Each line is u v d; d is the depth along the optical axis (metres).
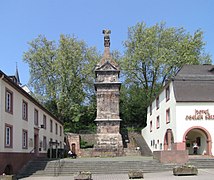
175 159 31.17
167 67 61.09
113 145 51.16
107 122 51.94
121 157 44.94
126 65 62.47
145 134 59.38
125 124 68.12
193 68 45.06
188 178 22.75
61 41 62.19
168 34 62.47
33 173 28.67
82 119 66.75
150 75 64.06
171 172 27.77
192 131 40.38
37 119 36.84
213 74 43.41
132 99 67.56
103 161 31.34
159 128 47.00
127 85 67.19
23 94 30.61
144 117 66.94
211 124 37.59
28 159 32.06
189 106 37.91
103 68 53.31
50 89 61.34
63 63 61.16
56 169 29.38
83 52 63.69
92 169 29.67
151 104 54.47
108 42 54.94
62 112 62.88
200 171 27.41
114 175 27.36
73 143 59.09
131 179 23.50
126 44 63.91
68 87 62.69
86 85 63.75
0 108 24.47
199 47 62.84
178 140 37.28
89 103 65.38
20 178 26.19
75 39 63.16
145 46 61.72
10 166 26.69
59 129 54.16
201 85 39.25
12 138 27.20
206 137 37.66
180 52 61.09
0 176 21.73
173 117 38.84
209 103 38.00
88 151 51.34
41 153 38.72
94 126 66.00
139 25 63.31
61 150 41.84
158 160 31.98
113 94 52.91
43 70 62.00
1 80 24.73
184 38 62.19
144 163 30.91
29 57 61.91
